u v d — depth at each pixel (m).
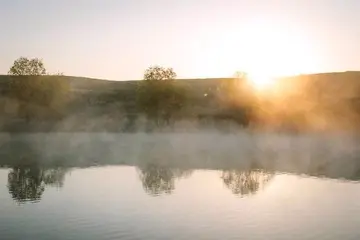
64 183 45.19
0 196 38.34
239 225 28.89
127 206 34.22
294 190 41.28
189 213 31.97
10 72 135.25
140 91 137.75
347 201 36.19
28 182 45.84
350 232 27.39
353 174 51.81
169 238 26.23
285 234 26.95
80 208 33.59
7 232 27.34
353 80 172.00
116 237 26.36
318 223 29.41
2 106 136.38
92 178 48.59
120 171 54.34
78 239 25.95
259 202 35.84
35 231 27.55
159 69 138.00
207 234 26.92
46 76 137.75
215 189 41.78
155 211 32.59
